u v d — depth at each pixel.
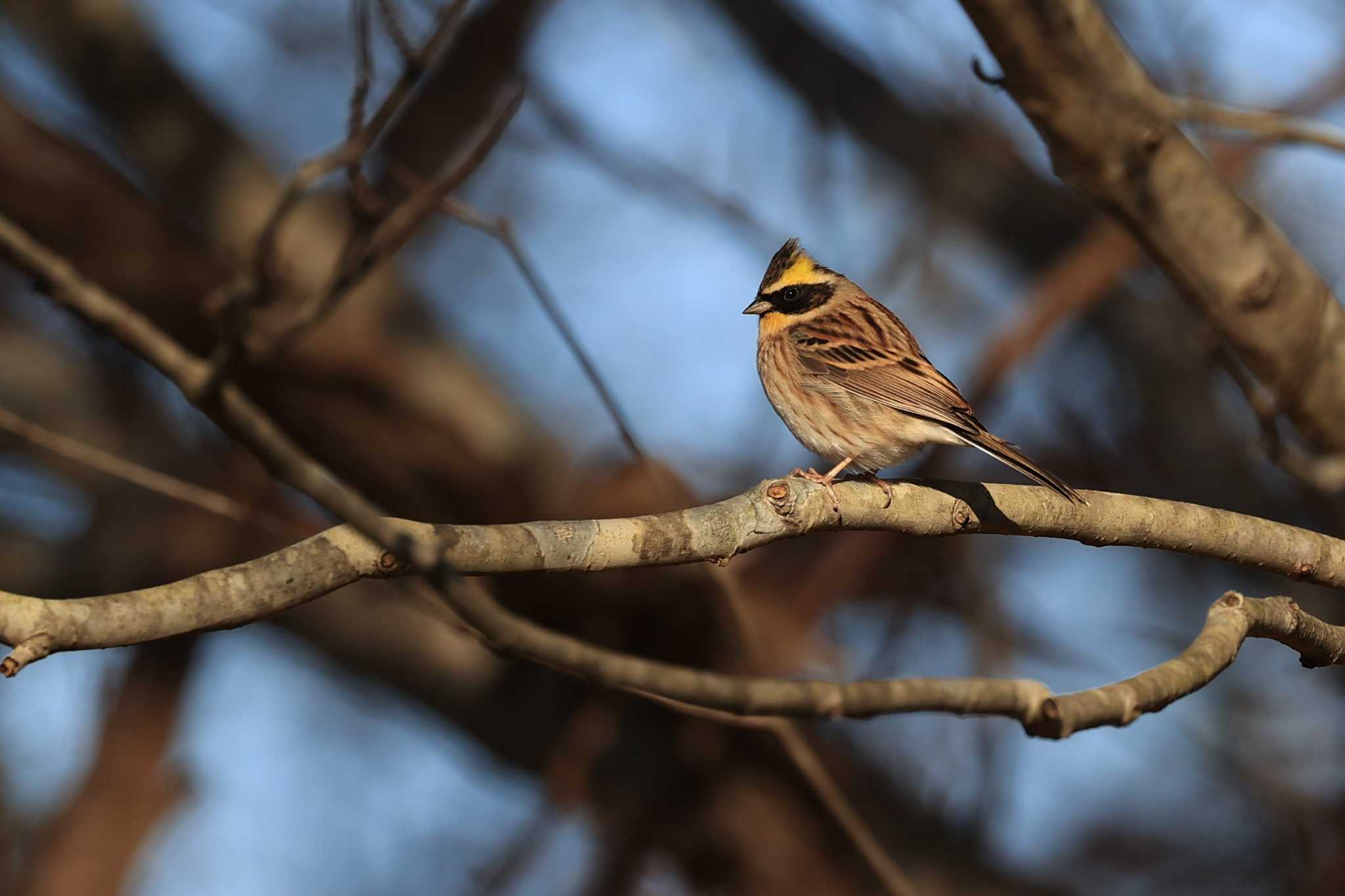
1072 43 8.32
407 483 12.77
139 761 11.43
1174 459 15.93
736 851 12.92
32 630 5.79
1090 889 15.29
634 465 12.70
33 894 11.19
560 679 13.74
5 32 14.29
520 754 13.95
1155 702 6.92
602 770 13.01
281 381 12.19
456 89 13.39
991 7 8.12
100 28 13.78
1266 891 15.20
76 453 8.39
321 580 6.30
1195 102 9.18
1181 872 15.45
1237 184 14.05
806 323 11.62
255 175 13.72
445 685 14.01
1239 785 15.59
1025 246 16.98
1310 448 10.42
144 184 14.02
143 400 14.29
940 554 14.19
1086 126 8.67
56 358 14.47
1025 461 10.20
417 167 13.20
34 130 12.05
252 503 12.81
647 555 7.19
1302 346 9.38
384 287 13.01
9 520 14.27
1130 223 9.13
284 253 12.20
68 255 11.98
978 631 13.98
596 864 12.77
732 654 12.21
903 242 16.59
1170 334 16.08
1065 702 6.64
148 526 13.52
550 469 13.16
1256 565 8.73
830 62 17.16
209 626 6.13
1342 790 15.07
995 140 16.38
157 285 12.12
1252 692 15.84
